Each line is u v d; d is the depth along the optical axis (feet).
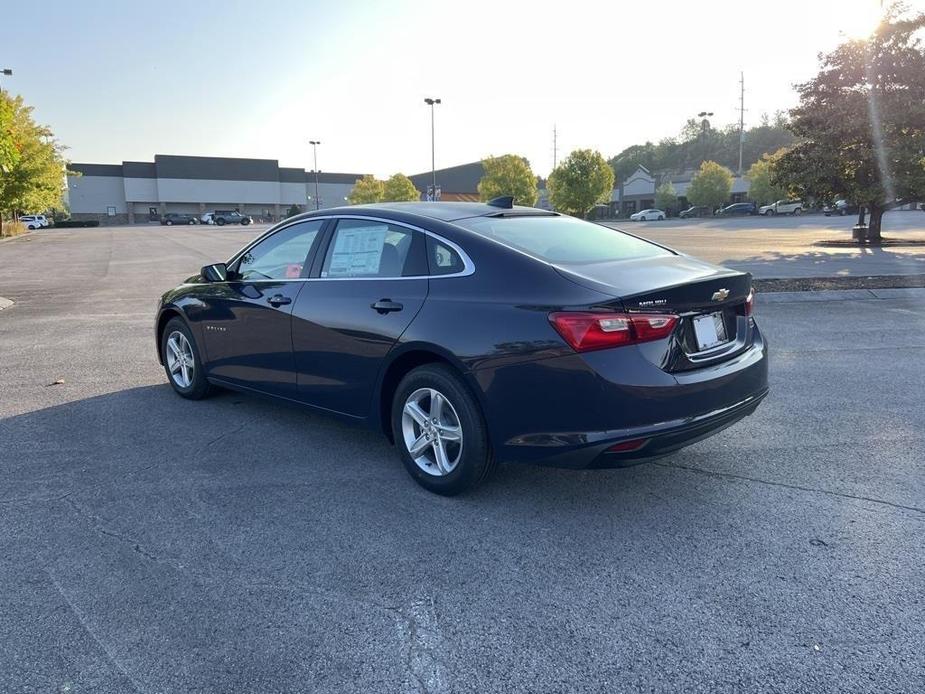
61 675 7.89
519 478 13.44
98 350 26.45
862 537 10.84
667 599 9.25
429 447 12.78
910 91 64.64
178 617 9.00
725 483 13.04
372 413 13.48
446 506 12.21
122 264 74.69
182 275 60.70
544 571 10.02
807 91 70.54
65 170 158.51
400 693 7.59
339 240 14.40
